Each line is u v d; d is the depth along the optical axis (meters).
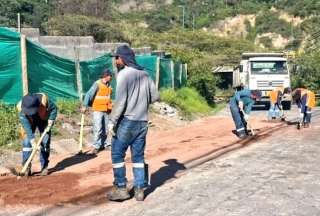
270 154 10.43
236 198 6.64
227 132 14.72
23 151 8.09
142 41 60.44
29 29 18.52
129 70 6.36
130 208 6.21
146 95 6.50
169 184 7.54
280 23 101.94
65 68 14.27
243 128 13.46
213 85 31.11
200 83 30.25
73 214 5.98
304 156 10.13
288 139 12.92
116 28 54.72
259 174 8.26
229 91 45.38
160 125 16.19
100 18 59.44
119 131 6.43
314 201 6.47
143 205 6.35
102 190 7.11
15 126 10.88
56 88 13.90
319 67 38.47
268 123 17.47
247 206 6.23
